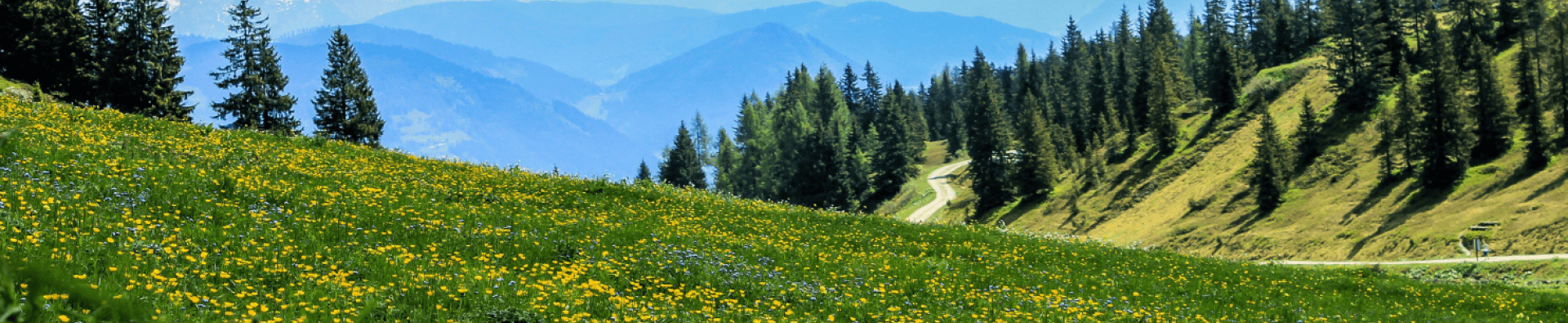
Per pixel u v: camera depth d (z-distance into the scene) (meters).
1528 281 58.34
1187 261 26.89
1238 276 24.72
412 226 14.92
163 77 62.56
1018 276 19.38
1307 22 168.88
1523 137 91.50
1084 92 176.12
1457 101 91.44
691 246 17.31
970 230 27.81
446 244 13.89
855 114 178.25
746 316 11.62
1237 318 16.95
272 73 67.00
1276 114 130.62
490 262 12.96
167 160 17.33
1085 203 129.62
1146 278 21.92
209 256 10.61
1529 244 68.81
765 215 25.48
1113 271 22.66
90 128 20.50
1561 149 86.81
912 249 22.73
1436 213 84.06
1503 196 81.31
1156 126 136.25
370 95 73.50
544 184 24.36
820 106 156.75
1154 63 154.62
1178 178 124.50
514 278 11.59
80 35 58.00
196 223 12.43
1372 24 120.31
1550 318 22.58
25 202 11.33
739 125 154.38
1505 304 24.28
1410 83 100.19
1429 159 90.50
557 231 16.48
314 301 9.09
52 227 10.53
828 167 128.62
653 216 21.58
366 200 16.78
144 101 61.34
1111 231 117.00
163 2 63.38
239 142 22.98
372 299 4.61
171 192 14.09
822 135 129.62
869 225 26.44
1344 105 118.31
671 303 11.98
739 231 21.58
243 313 8.33
